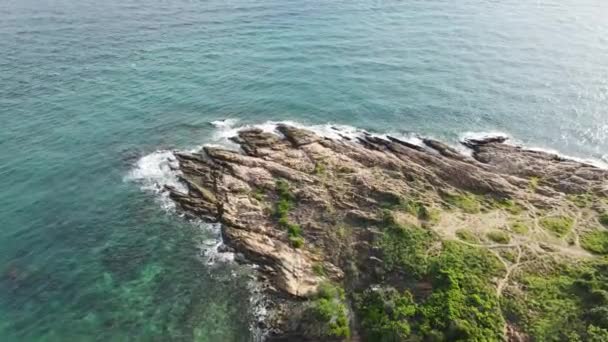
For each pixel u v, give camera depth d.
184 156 52.59
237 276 39.50
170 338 34.88
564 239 41.19
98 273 39.84
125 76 71.44
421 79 73.88
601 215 43.91
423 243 40.25
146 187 49.06
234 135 57.47
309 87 69.81
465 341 32.34
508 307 34.66
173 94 66.88
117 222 44.84
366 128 60.84
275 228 42.97
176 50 80.81
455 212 44.50
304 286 38.00
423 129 61.41
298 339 34.72
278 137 55.81
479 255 39.00
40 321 35.78
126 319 36.19
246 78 71.88
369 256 40.00
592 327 32.19
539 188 48.41
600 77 76.19
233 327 35.78
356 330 35.28
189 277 39.53
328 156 51.62
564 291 35.62
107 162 52.56
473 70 77.56
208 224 44.50
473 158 55.06
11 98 63.94
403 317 34.72
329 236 42.06
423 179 48.78
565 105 68.19
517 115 65.56
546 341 32.22
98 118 60.41
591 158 57.44
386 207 44.50
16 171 50.41
